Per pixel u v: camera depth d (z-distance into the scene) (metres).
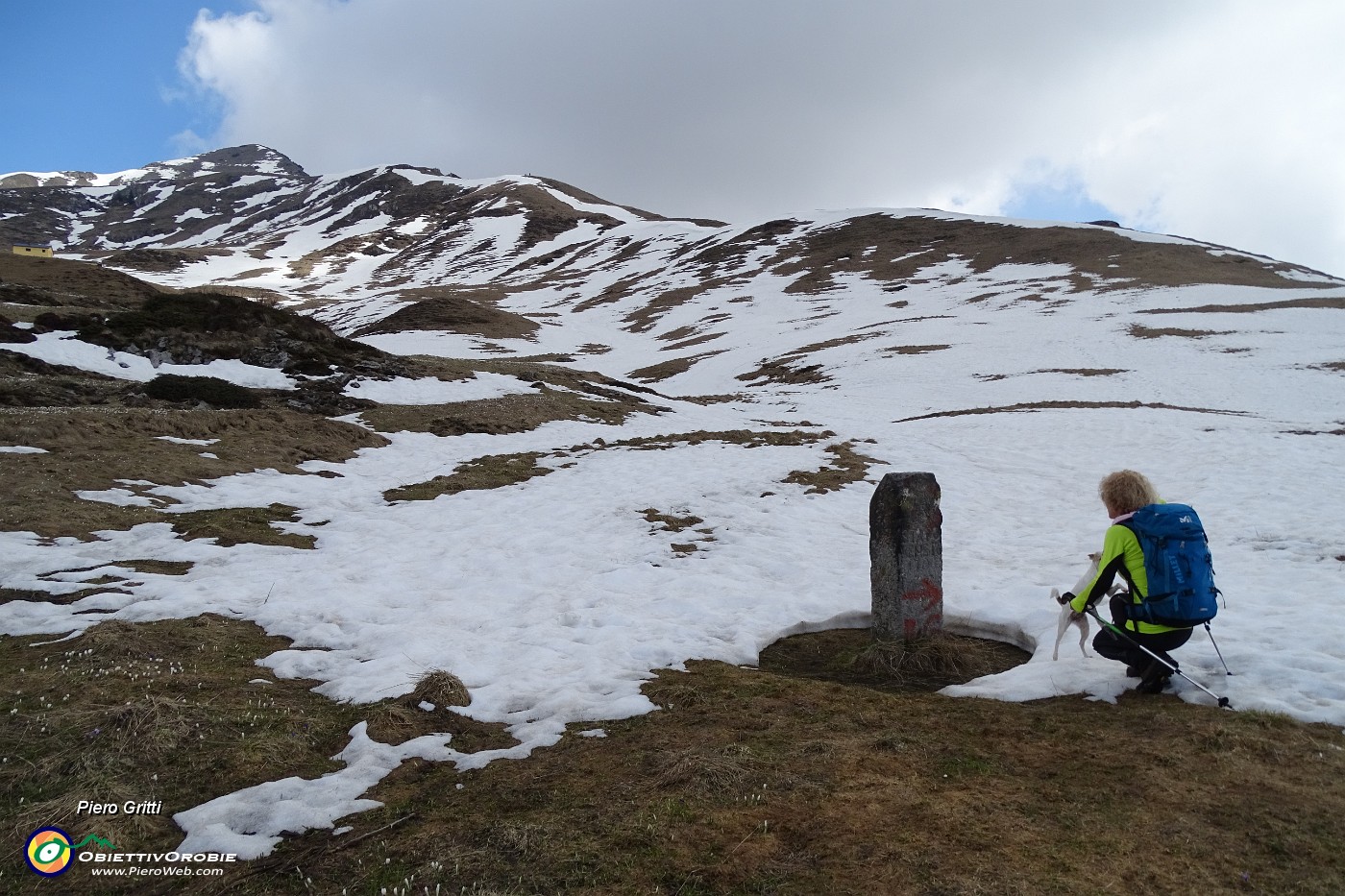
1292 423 21.41
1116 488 6.05
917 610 7.44
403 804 4.80
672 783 4.81
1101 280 58.12
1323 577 8.66
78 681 6.49
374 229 168.38
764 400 39.22
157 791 4.95
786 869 3.90
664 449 21.77
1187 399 27.70
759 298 76.75
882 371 41.50
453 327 67.75
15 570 9.59
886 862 3.90
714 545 12.39
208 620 8.35
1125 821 4.21
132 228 194.75
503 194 177.50
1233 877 3.71
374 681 6.86
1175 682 6.07
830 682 6.92
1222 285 51.91
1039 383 33.34
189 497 14.17
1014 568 10.39
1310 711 5.41
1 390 21.45
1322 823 4.09
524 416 27.39
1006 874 3.75
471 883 3.91
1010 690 6.33
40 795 4.83
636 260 116.19
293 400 26.09
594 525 13.60
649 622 8.59
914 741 5.33
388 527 13.59
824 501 15.23
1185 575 5.63
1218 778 4.60
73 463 14.45
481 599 9.72
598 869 3.97
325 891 3.95
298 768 5.34
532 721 6.11
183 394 23.69
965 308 56.66
